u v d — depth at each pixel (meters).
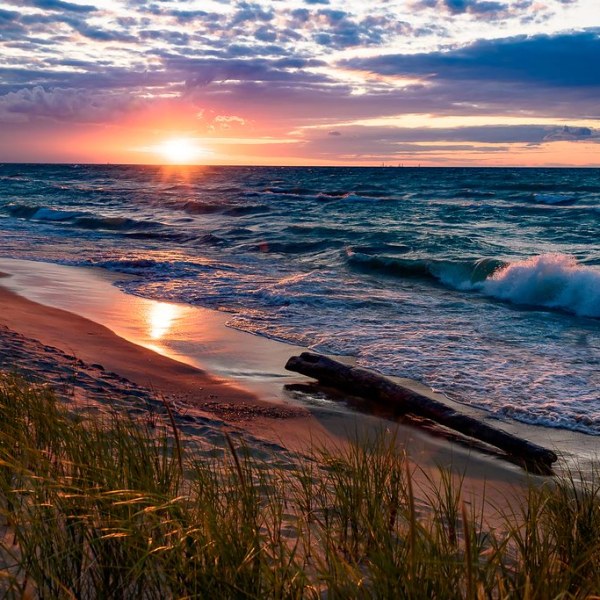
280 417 6.47
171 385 7.34
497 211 36.50
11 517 2.47
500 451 5.76
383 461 4.14
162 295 13.14
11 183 65.38
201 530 2.36
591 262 18.95
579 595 2.24
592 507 3.44
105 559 2.34
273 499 3.59
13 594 2.10
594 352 9.43
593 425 6.58
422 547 2.34
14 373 5.51
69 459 3.22
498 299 14.02
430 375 8.15
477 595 1.99
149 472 3.08
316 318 11.32
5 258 17.53
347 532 3.19
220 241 23.28
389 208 38.75
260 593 2.11
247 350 9.22
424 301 13.28
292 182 76.56
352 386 7.23
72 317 10.74
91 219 29.83
